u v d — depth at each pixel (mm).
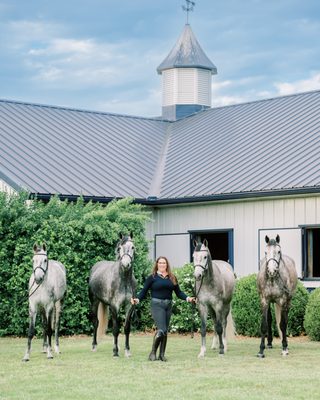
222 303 15320
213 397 10461
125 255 14914
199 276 14633
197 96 33812
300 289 19109
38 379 12141
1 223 19141
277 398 10391
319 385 11469
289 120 25938
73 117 28672
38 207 19719
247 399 10312
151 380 11938
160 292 14375
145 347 16719
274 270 14859
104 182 23938
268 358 14695
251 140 25516
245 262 21656
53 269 15508
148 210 24172
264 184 21328
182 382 11734
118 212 20344
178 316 19812
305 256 20156
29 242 19125
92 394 10773
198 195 22594
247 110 29109
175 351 15922
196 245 15281
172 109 33812
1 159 22906
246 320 19094
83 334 19484
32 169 22953
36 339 18594
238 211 21922
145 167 26234
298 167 21625
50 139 25859
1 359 14734
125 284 15094
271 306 18609
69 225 19312
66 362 14172
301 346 16875
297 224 20375
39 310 15375
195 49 34250
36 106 28500
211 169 24359
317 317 17891
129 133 29016
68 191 22250
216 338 16375
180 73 33844
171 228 23812
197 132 28875
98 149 26453
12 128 25750
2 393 10930
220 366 13539
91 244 19516
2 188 22078
